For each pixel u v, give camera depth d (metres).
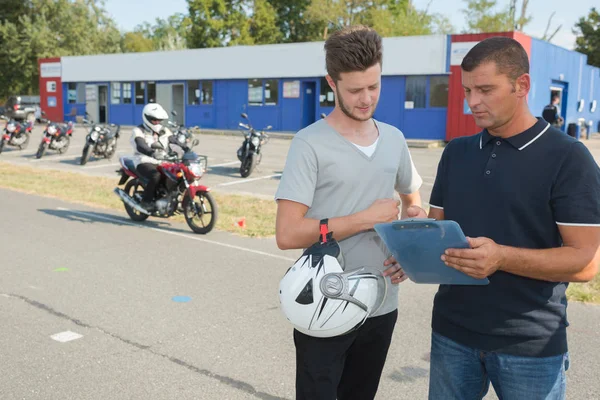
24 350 4.04
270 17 47.91
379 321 2.34
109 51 48.00
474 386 2.10
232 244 7.30
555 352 1.91
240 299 5.18
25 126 18.69
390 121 24.34
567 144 1.84
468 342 2.00
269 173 14.21
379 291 2.20
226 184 12.46
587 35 45.19
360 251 2.29
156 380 3.65
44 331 4.38
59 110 35.25
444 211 2.13
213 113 29.73
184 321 4.63
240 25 47.25
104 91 33.72
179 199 8.16
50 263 6.25
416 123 23.84
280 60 27.00
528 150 1.89
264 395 3.49
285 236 2.20
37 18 43.91
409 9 46.81
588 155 1.84
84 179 12.71
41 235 7.57
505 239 1.92
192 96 30.38
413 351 4.13
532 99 22.45
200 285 5.57
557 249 1.82
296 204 2.21
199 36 47.59
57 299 5.09
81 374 3.71
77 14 45.94
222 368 3.83
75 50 45.41
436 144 22.19
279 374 3.76
